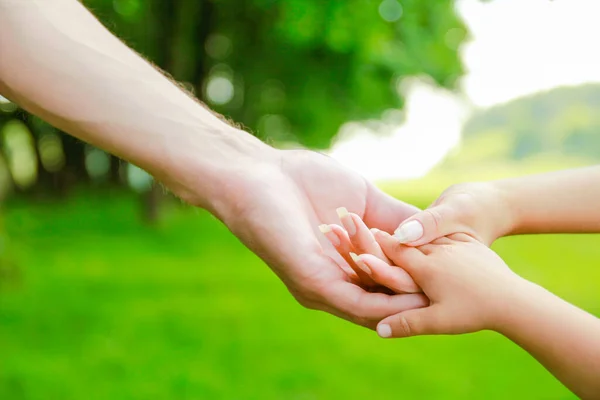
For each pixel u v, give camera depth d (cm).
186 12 1095
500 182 154
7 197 1464
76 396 344
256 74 1184
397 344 454
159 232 1034
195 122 132
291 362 408
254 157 139
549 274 755
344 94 1133
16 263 594
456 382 373
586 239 1098
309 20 847
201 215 1281
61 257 799
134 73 127
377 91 1118
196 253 866
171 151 127
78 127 123
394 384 370
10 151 1358
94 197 1545
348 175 156
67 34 121
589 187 149
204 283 671
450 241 135
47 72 118
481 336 473
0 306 543
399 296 131
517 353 432
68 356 416
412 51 1052
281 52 1103
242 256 848
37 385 358
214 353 426
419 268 129
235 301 589
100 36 126
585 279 716
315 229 151
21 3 118
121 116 123
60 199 1514
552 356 117
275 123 1365
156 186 1075
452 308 124
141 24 1042
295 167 149
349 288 132
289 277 136
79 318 516
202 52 1212
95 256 816
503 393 357
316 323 512
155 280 682
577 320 117
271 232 131
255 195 131
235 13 1125
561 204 149
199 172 130
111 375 379
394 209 158
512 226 150
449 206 141
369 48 923
